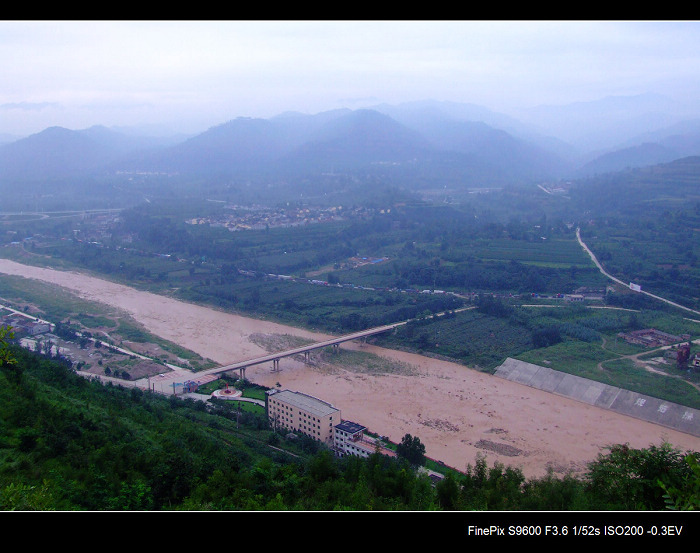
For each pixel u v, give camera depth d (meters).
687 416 135.12
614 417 141.00
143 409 114.56
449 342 196.25
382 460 89.75
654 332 196.62
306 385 163.12
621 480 58.19
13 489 50.56
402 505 68.50
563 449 123.44
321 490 71.94
